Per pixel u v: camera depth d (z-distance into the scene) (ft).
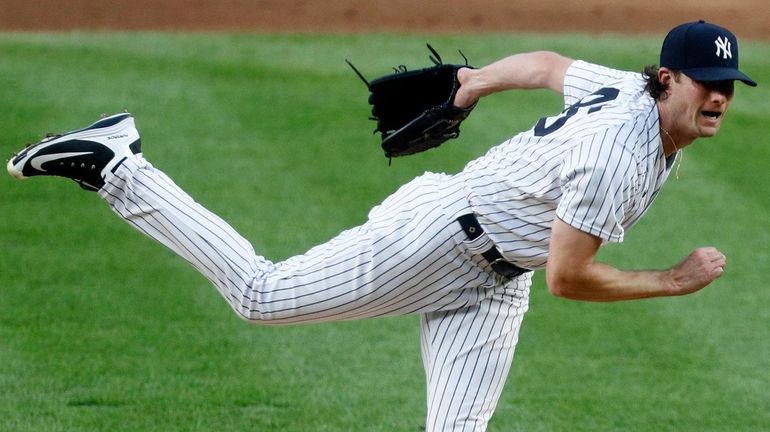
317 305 52.47
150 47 158.51
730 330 85.81
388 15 184.96
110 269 93.09
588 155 45.19
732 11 196.65
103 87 138.41
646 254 100.89
